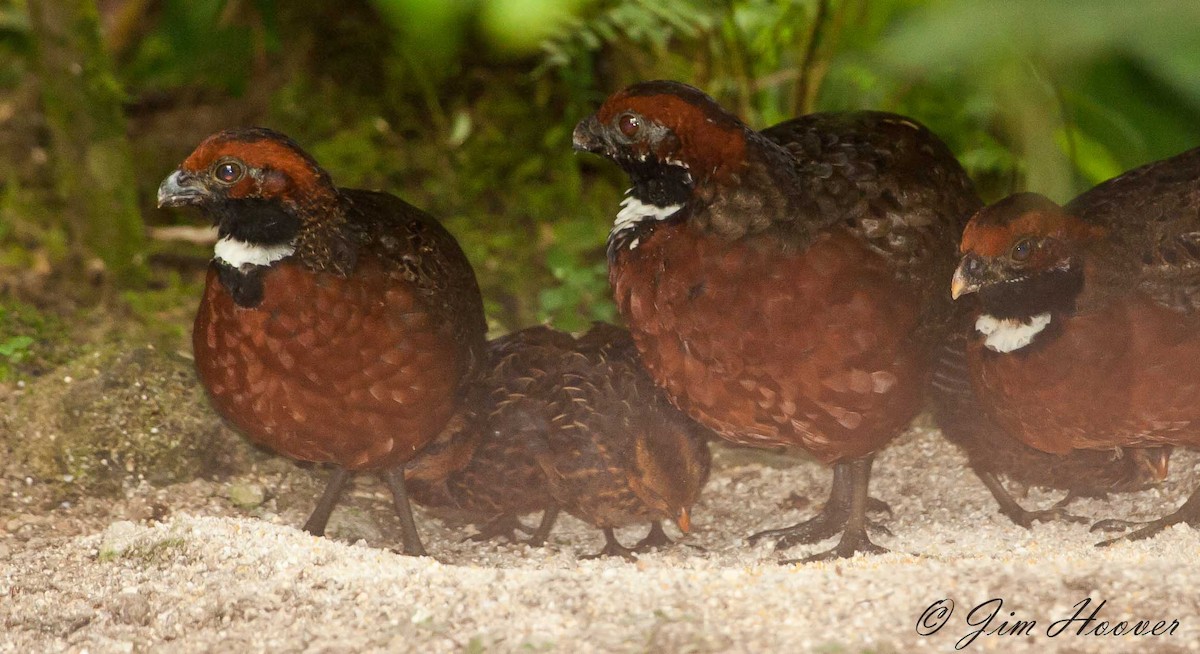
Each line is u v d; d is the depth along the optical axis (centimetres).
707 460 970
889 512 1019
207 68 1595
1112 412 855
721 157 830
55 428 1009
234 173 803
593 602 670
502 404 961
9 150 1502
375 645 653
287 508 1016
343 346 824
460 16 1366
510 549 1001
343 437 856
